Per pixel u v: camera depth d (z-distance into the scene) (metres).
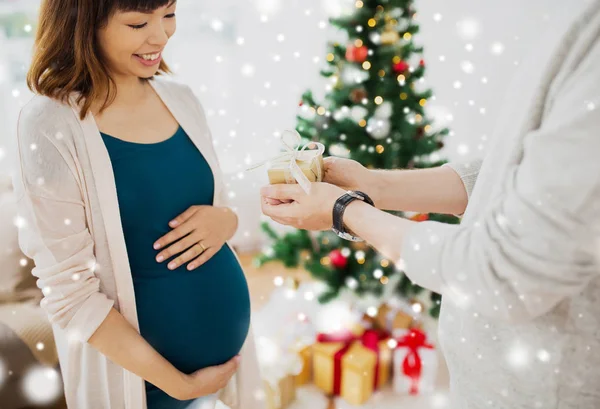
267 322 2.55
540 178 0.58
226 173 3.28
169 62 3.07
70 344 1.09
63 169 0.97
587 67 0.58
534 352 0.72
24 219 0.97
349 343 2.26
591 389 0.70
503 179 0.67
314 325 2.39
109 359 1.08
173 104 1.20
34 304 1.58
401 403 2.16
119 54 1.00
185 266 1.16
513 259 0.62
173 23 1.07
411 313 2.43
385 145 2.24
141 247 1.09
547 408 0.73
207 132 1.29
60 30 0.97
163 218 1.11
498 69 3.03
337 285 2.38
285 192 0.95
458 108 3.20
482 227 0.66
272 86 3.27
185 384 1.10
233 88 3.22
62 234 0.98
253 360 1.37
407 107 2.22
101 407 1.12
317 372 2.24
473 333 0.77
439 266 0.69
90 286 1.00
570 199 0.56
